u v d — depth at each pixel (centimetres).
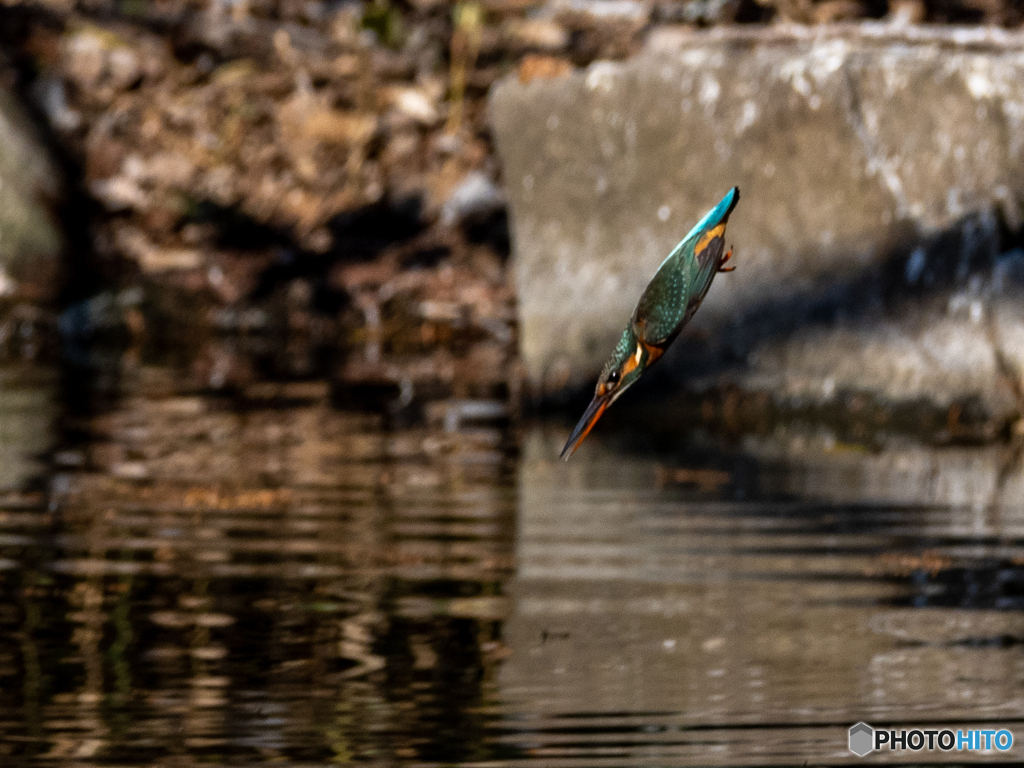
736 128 1155
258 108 1636
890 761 482
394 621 633
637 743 497
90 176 1570
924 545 761
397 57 1683
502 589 682
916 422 1097
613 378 358
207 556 733
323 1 1777
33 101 1606
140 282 1480
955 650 598
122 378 1248
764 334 1141
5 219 1448
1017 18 1425
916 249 1115
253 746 494
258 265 1507
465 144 1590
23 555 731
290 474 920
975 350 1092
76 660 581
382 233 1535
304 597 668
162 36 1722
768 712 527
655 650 596
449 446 1015
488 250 1511
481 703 536
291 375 1271
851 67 1132
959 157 1118
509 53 1648
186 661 580
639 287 1162
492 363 1329
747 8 1500
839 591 682
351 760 482
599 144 1188
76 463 939
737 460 987
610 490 889
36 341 1395
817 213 1139
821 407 1119
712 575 706
